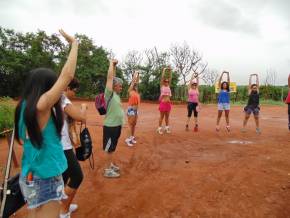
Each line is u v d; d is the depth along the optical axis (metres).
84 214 4.80
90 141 4.56
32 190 2.75
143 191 5.66
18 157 7.39
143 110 21.36
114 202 5.21
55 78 2.85
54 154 2.80
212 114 19.67
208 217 4.69
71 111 3.86
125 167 7.14
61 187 2.89
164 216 4.73
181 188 5.78
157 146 9.34
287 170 6.76
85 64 33.25
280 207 4.98
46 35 33.84
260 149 8.93
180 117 17.27
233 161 7.58
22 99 2.79
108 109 6.23
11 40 32.75
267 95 38.34
